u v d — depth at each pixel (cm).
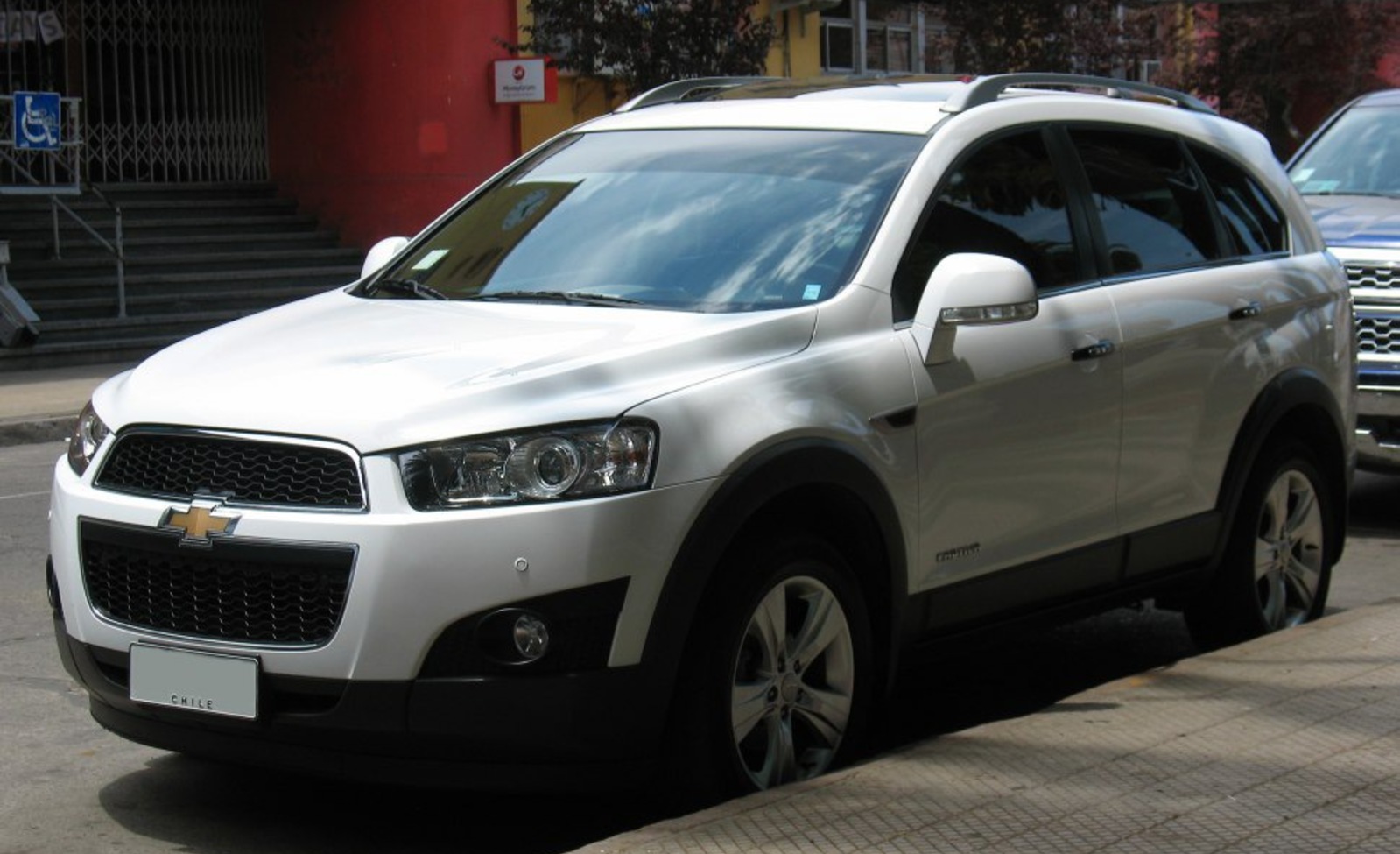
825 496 484
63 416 1445
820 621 486
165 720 457
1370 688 541
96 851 473
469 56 2286
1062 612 583
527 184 614
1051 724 504
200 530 444
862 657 500
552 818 499
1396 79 3356
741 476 453
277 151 2355
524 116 2361
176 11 2261
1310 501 688
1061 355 559
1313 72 2903
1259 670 564
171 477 459
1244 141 700
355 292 588
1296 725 502
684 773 450
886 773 459
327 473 437
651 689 439
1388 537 966
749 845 408
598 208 580
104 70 2211
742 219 548
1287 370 660
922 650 530
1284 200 704
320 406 445
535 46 2158
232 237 2186
